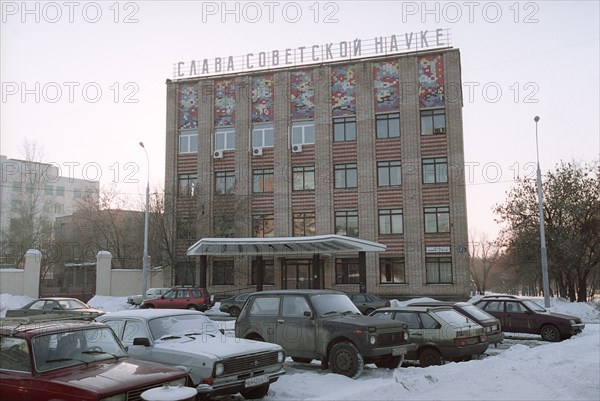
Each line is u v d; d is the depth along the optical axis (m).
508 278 75.62
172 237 41.69
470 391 8.88
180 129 43.66
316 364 12.37
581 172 34.53
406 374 10.12
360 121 39.03
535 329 18.16
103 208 54.75
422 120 37.91
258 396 8.92
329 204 39.06
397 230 37.53
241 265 40.12
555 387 9.27
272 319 11.71
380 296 36.81
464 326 12.38
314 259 35.56
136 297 33.41
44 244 52.31
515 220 35.97
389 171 38.25
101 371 6.56
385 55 39.38
